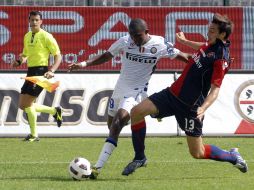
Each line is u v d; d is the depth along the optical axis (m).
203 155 33.16
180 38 35.44
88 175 32.66
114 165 38.31
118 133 33.56
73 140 53.03
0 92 54.81
